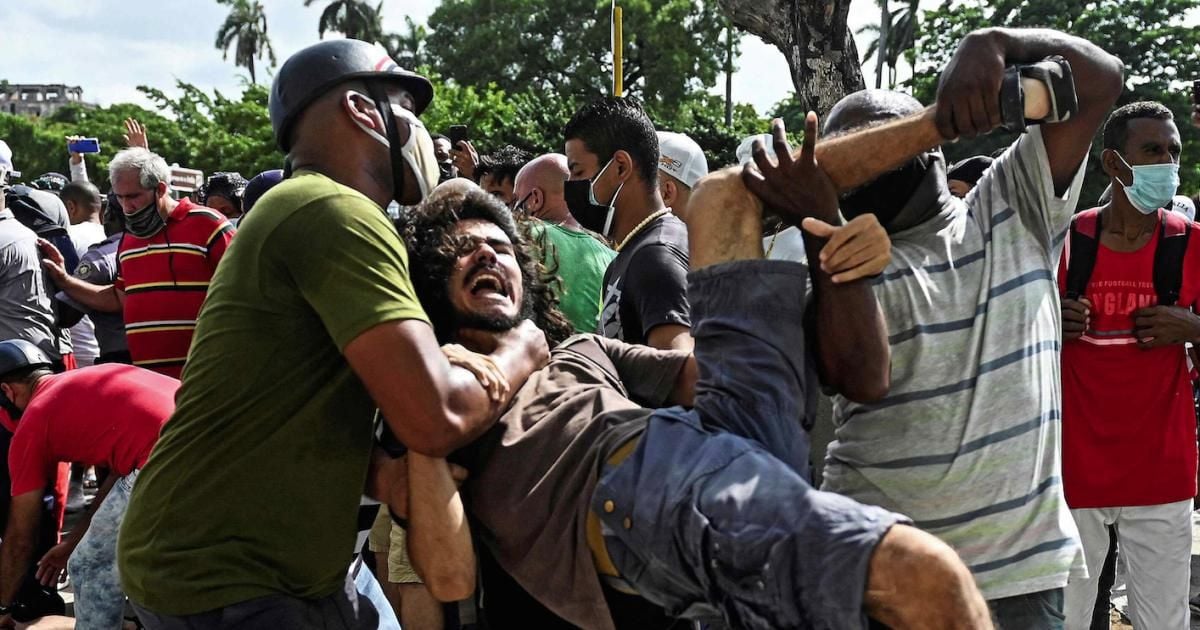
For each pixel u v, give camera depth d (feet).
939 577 5.61
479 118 106.93
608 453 6.79
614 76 27.25
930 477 8.04
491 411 7.06
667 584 6.53
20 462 13.57
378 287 6.86
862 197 8.12
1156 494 12.41
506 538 7.20
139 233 18.10
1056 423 8.18
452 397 6.81
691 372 8.15
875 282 8.04
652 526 6.32
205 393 7.21
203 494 7.12
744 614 6.08
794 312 6.76
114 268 21.43
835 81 30.58
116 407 13.42
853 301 6.74
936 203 8.19
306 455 7.11
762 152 6.76
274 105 7.92
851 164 6.76
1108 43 112.78
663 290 11.19
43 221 24.14
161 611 7.20
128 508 7.55
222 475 7.10
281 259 7.02
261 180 20.44
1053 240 8.43
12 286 20.10
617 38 27.12
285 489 7.09
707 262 6.93
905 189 8.09
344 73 7.71
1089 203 87.86
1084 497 12.49
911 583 5.65
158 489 7.27
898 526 5.81
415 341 6.77
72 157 32.19
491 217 8.21
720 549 6.02
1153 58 113.60
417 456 7.19
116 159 18.01
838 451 8.49
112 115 175.52
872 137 6.74
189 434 7.23
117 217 24.94
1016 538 7.98
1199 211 21.98
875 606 5.76
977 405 7.96
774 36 31.32
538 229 11.63
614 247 13.26
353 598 7.88
